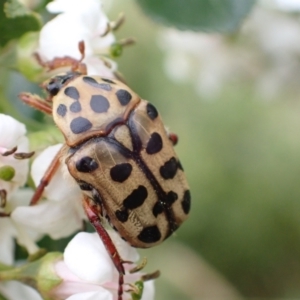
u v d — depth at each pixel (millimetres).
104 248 72
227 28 95
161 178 73
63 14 78
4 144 72
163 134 74
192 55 153
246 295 259
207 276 238
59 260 75
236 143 271
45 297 75
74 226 75
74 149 72
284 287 258
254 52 147
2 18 78
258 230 259
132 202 72
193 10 95
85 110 73
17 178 73
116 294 73
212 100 256
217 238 257
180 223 74
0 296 77
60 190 73
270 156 267
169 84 247
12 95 94
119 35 228
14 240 81
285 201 260
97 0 79
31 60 79
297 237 259
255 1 95
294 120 270
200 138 272
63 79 75
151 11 96
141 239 72
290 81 150
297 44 145
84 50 76
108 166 72
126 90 74
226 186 261
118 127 72
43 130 78
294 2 138
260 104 262
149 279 74
